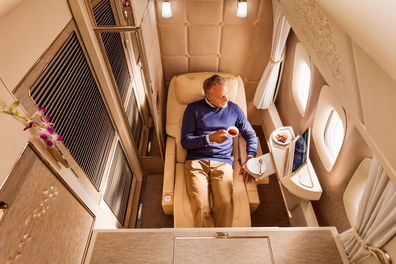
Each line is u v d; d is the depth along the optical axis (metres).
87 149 1.47
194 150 2.25
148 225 2.34
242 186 2.13
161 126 2.47
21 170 0.84
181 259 1.34
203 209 1.95
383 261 1.12
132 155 2.29
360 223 1.25
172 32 2.36
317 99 1.94
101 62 1.56
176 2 2.17
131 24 1.48
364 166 1.45
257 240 1.41
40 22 1.02
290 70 2.40
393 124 0.69
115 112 1.85
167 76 2.75
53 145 1.02
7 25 0.83
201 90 2.44
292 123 2.48
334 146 1.93
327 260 1.34
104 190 1.73
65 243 1.15
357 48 0.74
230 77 2.49
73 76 1.32
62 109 1.19
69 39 1.28
